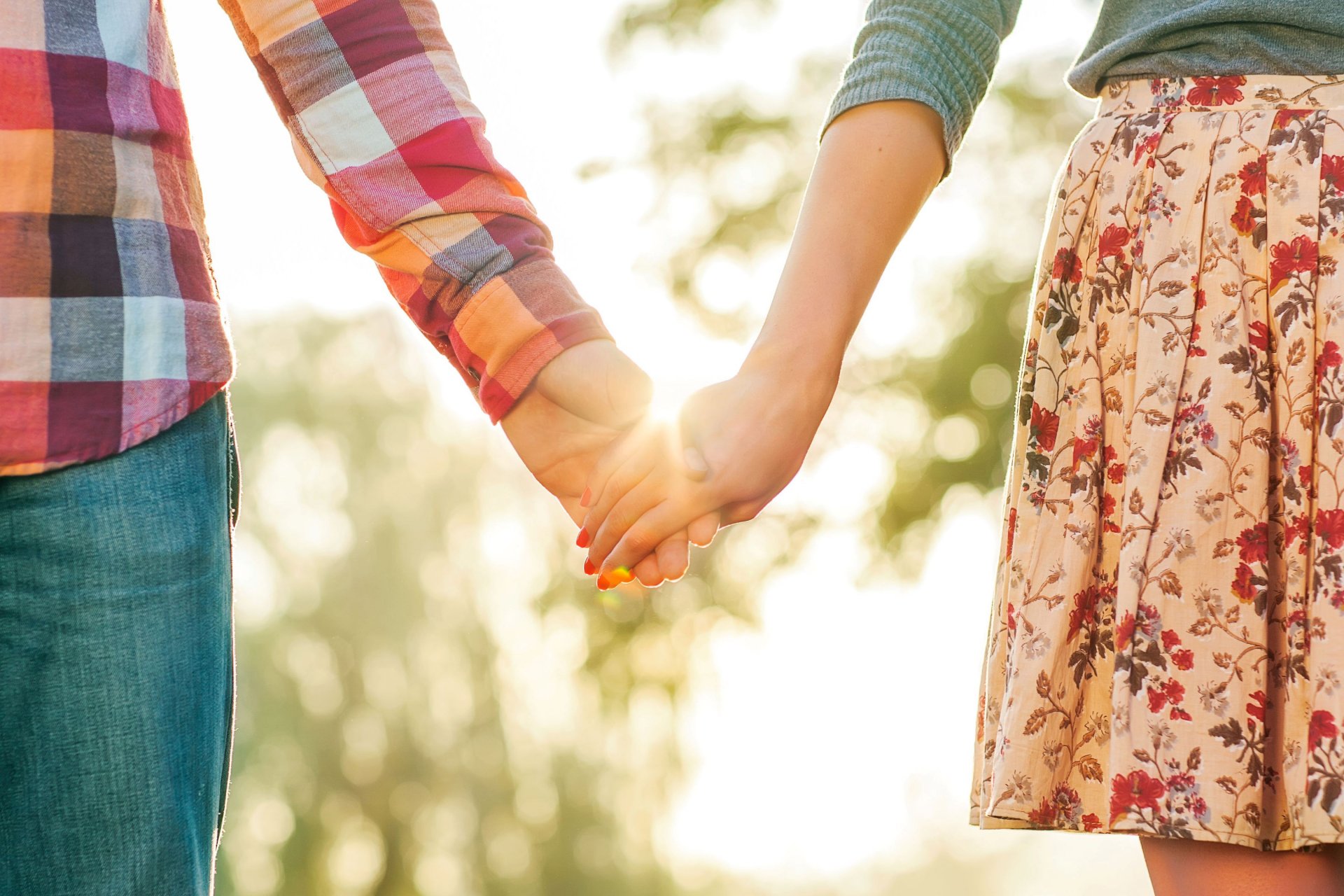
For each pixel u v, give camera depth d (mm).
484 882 11406
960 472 6871
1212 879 1163
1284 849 1137
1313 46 1215
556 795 11430
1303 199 1180
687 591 7586
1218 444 1181
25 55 1078
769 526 7324
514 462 11805
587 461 1528
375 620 11406
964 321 7000
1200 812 1132
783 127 7527
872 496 7129
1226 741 1141
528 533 9695
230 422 1218
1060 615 1250
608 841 11492
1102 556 1261
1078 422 1279
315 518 11656
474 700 11445
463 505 11750
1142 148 1263
